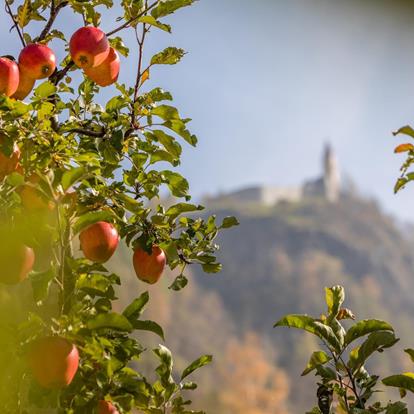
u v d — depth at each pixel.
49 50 8.27
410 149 8.02
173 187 8.73
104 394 6.89
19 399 6.59
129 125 8.62
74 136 8.35
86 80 8.83
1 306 6.28
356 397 7.75
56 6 8.80
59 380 6.39
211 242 8.78
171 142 8.66
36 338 6.48
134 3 8.80
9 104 7.29
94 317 6.69
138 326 7.20
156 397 8.05
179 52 8.74
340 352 7.79
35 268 6.90
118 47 8.95
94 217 7.09
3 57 8.13
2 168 7.43
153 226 8.48
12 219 6.77
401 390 7.96
